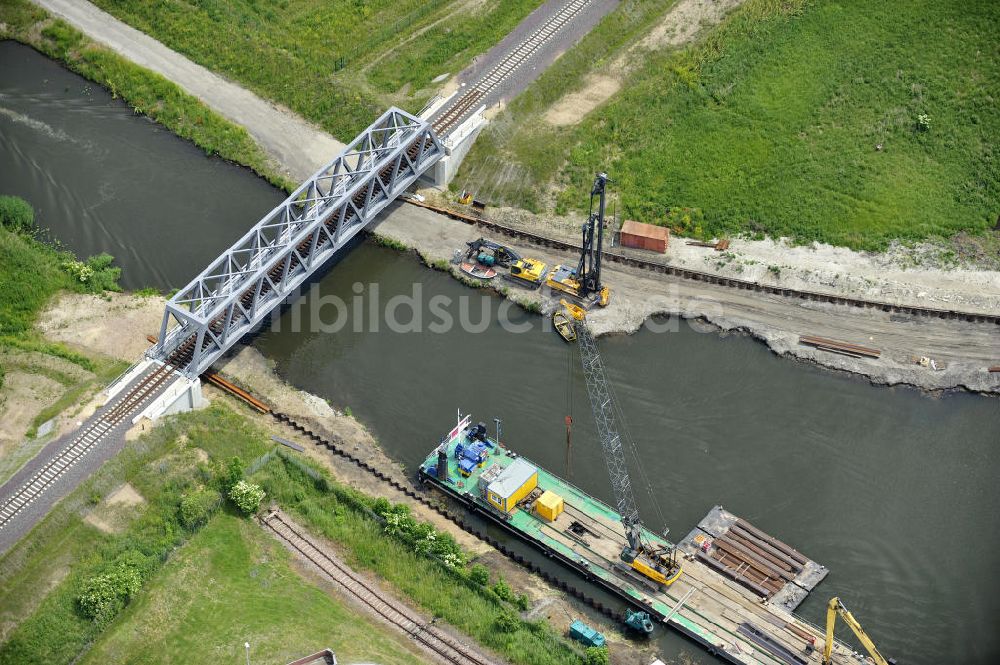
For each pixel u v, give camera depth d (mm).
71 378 167250
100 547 146250
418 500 157500
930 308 177875
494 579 147375
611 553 150000
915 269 183125
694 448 162500
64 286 182875
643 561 147125
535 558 151625
